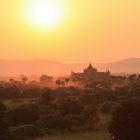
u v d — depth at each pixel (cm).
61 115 10750
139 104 6269
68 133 9531
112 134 6569
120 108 6306
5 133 7944
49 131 9438
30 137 8781
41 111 11038
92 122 10444
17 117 10519
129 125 6203
